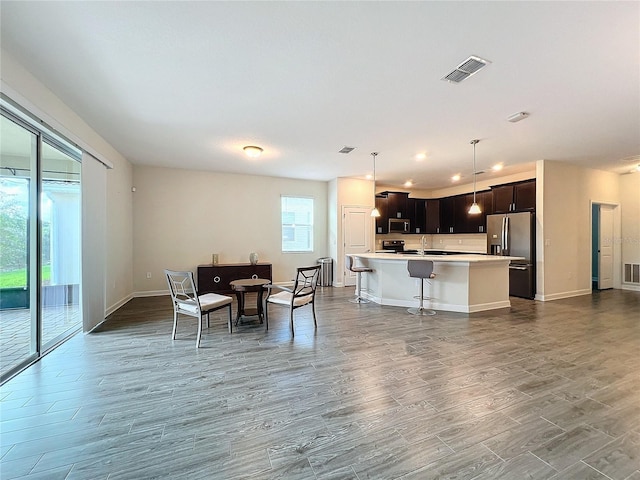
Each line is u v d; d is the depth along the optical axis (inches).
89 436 67.9
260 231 265.4
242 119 137.6
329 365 106.2
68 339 132.0
